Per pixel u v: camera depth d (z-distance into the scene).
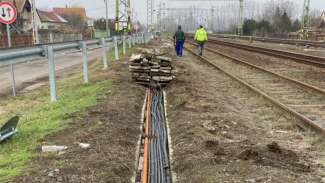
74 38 43.38
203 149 4.88
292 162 4.39
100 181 3.76
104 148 4.70
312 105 7.73
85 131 5.32
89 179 3.75
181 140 5.40
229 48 29.25
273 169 4.18
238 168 4.20
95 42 12.50
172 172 4.48
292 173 4.08
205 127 5.89
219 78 11.89
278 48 28.47
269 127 6.17
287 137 5.58
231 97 8.83
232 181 3.88
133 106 7.18
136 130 5.95
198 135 5.42
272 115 6.93
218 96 8.79
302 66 14.84
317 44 29.66
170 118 6.96
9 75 14.21
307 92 9.18
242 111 7.33
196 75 12.40
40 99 8.90
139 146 5.27
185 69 13.87
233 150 4.79
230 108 7.43
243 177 3.97
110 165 4.18
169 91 9.30
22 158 4.20
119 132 5.45
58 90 10.05
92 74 11.98
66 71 15.74
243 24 75.44
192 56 21.28
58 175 3.77
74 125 5.63
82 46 9.87
